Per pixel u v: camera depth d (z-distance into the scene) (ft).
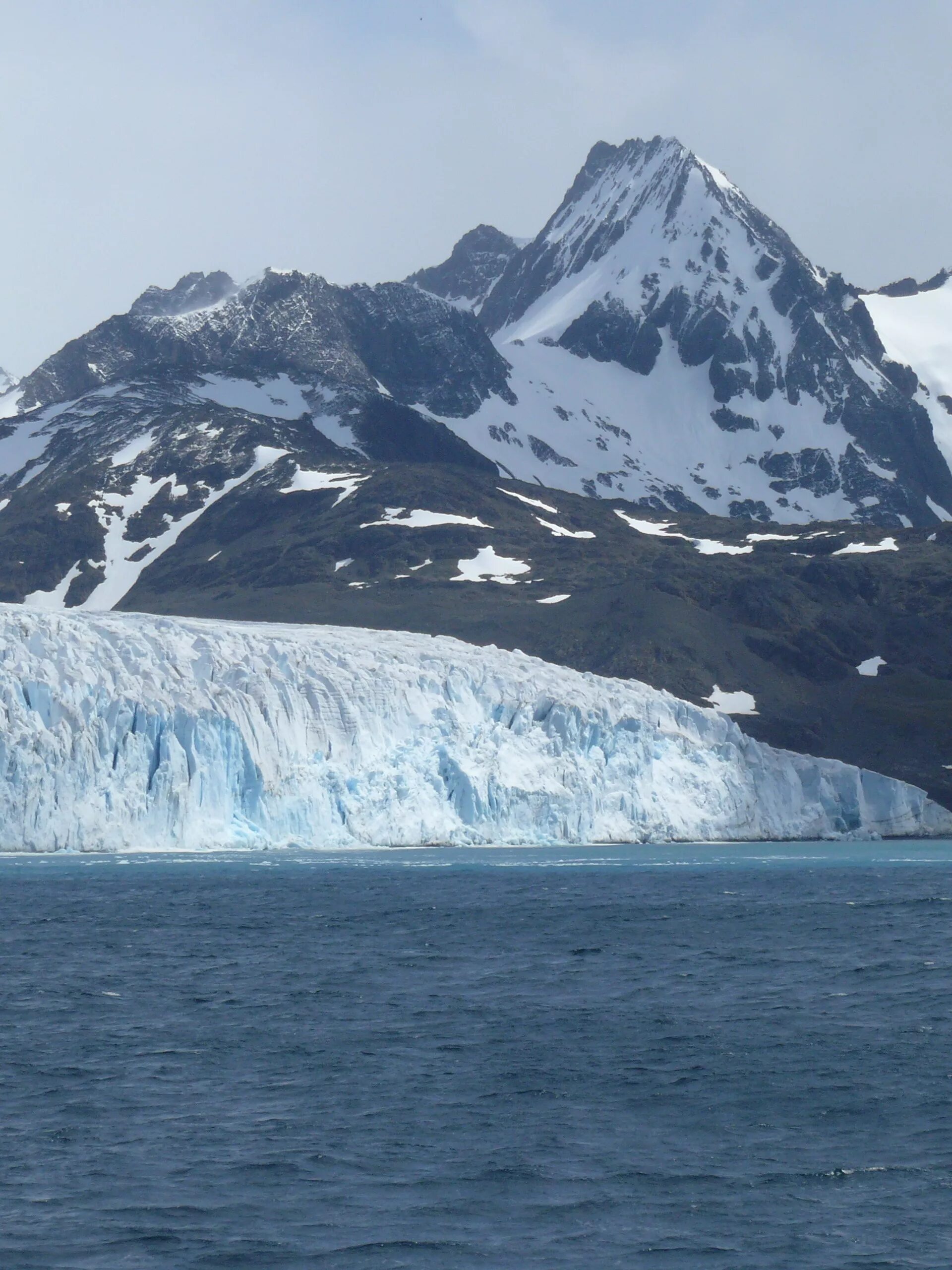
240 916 438.81
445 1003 298.35
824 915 446.19
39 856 599.57
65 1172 188.96
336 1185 184.14
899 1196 180.24
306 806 654.12
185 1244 165.07
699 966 344.28
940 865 652.07
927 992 308.40
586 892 514.68
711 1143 202.39
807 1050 254.68
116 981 325.21
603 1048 256.93
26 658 625.82
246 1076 237.86
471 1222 171.94
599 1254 162.81
